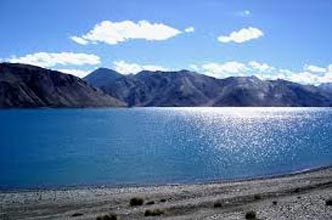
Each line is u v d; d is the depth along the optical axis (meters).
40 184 70.50
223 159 102.88
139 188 63.75
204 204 42.94
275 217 32.81
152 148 127.88
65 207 47.19
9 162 99.75
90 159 103.94
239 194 50.56
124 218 36.28
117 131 198.25
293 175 76.31
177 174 81.00
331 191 48.66
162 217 36.19
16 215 43.16
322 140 152.38
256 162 97.81
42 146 134.25
